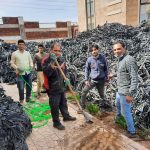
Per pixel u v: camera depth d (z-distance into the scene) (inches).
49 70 109.0
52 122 128.0
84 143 101.4
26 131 107.9
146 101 122.7
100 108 146.6
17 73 154.9
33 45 350.0
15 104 124.6
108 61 187.0
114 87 157.2
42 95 185.3
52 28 783.7
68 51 242.2
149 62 157.2
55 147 100.0
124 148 95.5
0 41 335.3
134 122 116.4
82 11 538.0
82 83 176.7
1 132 87.9
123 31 267.4
